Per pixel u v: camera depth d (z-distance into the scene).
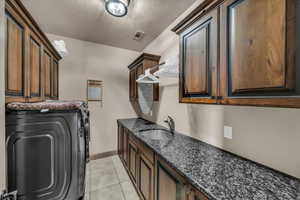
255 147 1.01
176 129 1.92
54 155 0.96
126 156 2.32
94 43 2.83
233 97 0.83
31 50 1.33
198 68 1.10
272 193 0.70
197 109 1.56
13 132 0.86
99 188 1.96
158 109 2.37
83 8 1.72
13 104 0.87
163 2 1.60
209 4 0.96
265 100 0.67
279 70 0.62
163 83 2.21
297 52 0.57
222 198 0.66
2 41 0.56
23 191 0.88
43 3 1.62
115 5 1.56
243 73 0.77
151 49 2.71
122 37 2.55
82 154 1.07
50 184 0.95
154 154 1.31
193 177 0.83
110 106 3.03
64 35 2.50
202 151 1.23
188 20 1.18
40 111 0.92
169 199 1.07
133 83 2.90
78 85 2.70
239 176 0.84
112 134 3.06
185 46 1.26
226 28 0.86
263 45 0.67
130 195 1.82
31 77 1.33
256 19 0.70
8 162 0.85
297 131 0.80
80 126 1.05
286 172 0.85
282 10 0.60
